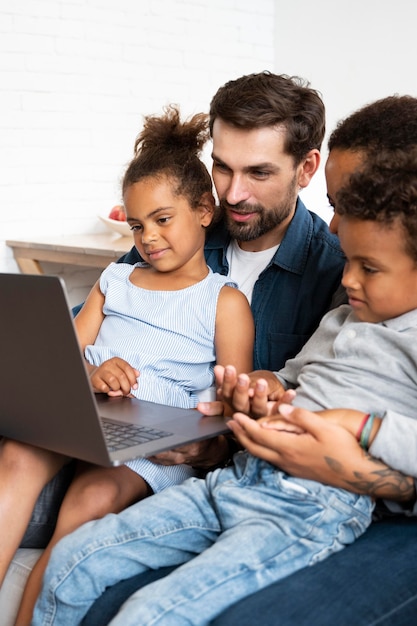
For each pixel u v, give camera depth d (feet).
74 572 3.72
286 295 5.34
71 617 3.75
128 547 3.79
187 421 4.29
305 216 5.48
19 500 4.26
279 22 14.28
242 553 3.51
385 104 4.49
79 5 12.13
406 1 12.14
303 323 5.27
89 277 12.68
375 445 3.58
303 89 5.24
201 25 13.51
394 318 3.98
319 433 3.59
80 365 3.43
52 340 3.50
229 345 5.19
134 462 4.52
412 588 3.44
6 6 11.45
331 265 5.26
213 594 3.40
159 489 4.58
